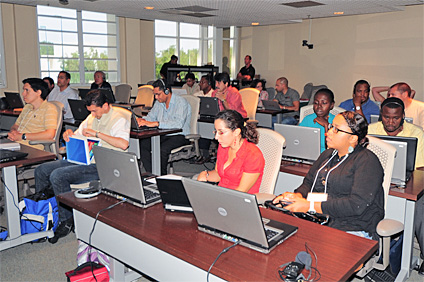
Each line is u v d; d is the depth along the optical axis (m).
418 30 7.61
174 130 4.08
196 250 1.51
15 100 5.38
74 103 4.53
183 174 4.77
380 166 1.99
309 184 2.25
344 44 8.82
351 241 1.59
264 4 6.36
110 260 2.18
